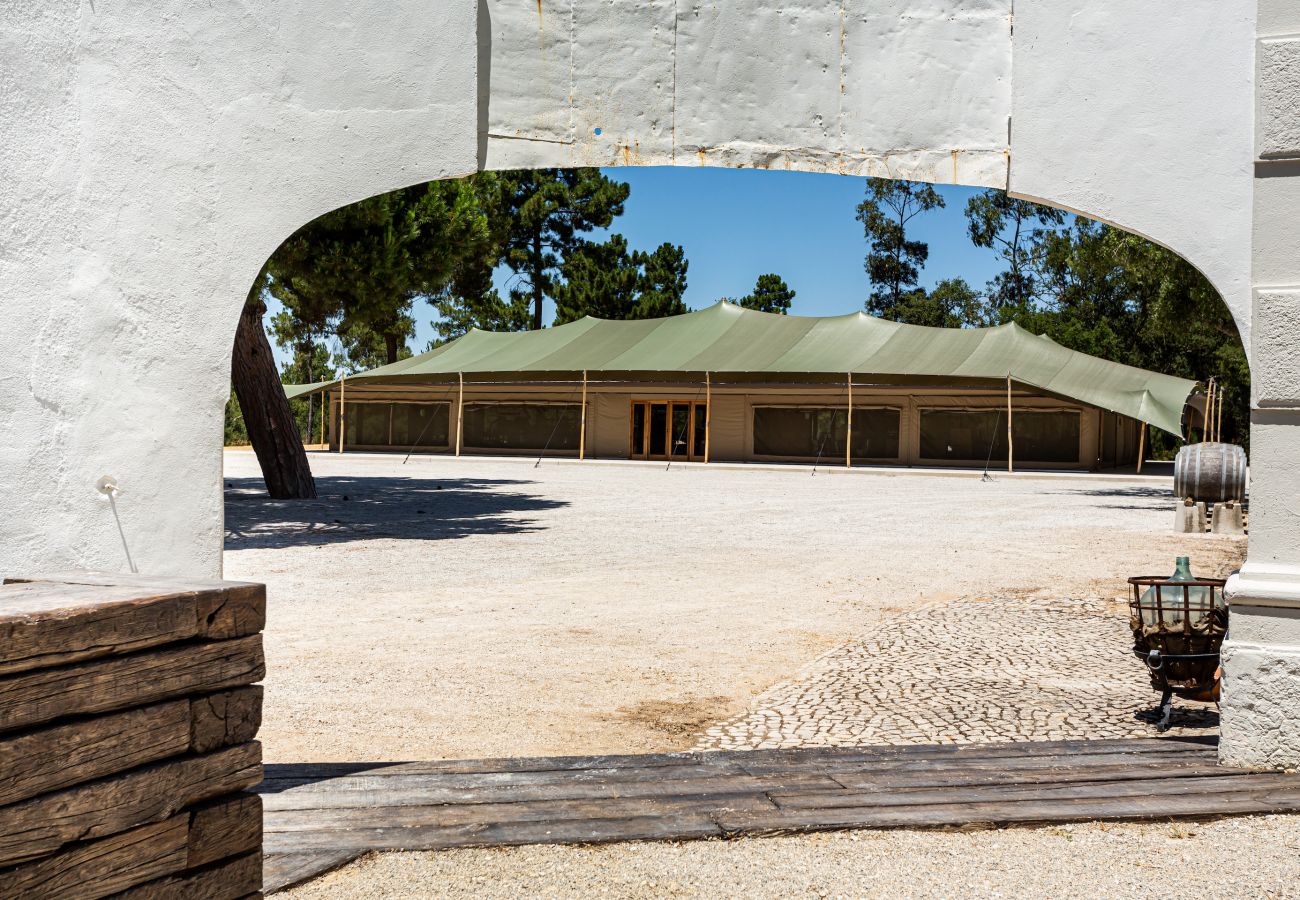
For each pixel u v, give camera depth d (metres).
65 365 3.66
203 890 2.12
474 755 4.32
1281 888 2.88
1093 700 5.30
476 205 17.86
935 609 8.00
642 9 4.17
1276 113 3.88
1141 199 4.05
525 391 37.34
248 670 2.23
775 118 4.21
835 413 34.03
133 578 2.40
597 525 14.46
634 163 4.19
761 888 2.86
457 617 7.50
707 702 5.25
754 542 12.59
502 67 4.12
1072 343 43.22
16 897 1.80
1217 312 19.73
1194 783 3.71
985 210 52.91
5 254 3.59
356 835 3.18
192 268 3.80
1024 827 3.32
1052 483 26.80
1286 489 3.94
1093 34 4.07
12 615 1.84
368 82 3.94
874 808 3.43
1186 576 4.72
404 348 54.16
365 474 27.16
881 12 4.20
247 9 3.83
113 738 1.96
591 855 3.07
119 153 3.72
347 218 15.70
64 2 3.65
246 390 18.19
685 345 36.16
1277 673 3.88
